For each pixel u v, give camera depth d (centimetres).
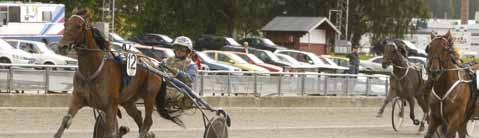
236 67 6794
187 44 2462
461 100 2555
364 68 9119
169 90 2461
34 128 3272
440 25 15950
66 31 2167
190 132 3284
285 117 4325
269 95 4897
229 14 12975
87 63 2203
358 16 14375
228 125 2469
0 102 3959
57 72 4200
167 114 2473
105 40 2252
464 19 16475
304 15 15012
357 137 3412
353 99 5275
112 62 2245
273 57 7894
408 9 14300
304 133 3447
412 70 3819
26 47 6788
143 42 10675
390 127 3994
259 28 13388
